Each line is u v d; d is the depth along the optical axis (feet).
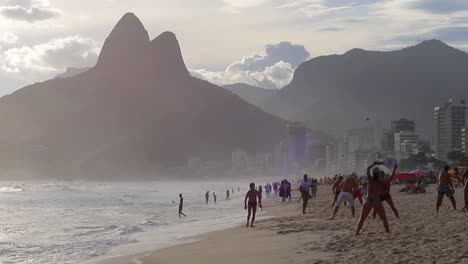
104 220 166.09
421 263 43.68
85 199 380.17
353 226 74.49
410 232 61.05
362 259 47.73
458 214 79.56
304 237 69.36
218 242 77.46
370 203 61.77
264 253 59.26
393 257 46.93
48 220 168.66
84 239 102.06
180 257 64.23
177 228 116.78
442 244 50.96
